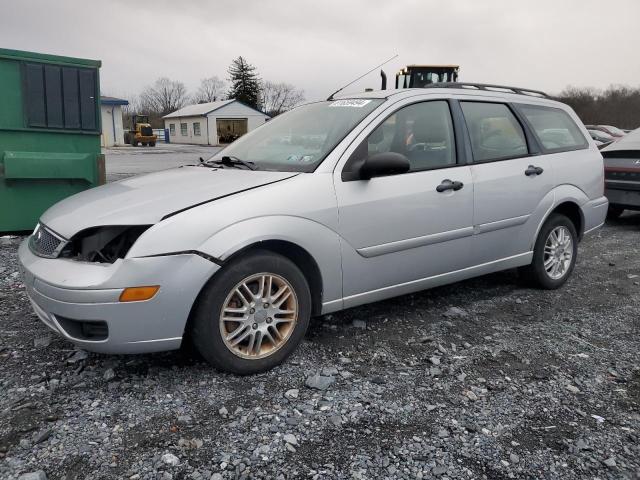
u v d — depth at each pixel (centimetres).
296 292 331
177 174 379
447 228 402
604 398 308
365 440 262
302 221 327
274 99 9244
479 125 441
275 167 365
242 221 305
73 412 279
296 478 234
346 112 397
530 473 242
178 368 328
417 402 299
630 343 386
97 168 662
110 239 296
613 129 2217
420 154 397
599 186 530
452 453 254
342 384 316
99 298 279
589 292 502
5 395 293
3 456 243
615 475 242
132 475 233
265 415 281
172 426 269
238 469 238
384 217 365
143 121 4753
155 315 287
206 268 293
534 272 486
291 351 337
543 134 492
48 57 620
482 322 420
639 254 659
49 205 651
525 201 455
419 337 387
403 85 1549
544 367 345
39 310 308
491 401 302
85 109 651
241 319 313
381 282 376
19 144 620
